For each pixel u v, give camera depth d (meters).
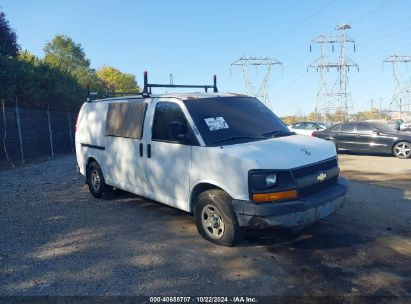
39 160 16.02
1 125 14.94
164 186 5.97
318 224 6.05
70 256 4.95
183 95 6.04
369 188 8.74
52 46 43.06
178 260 4.76
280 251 5.01
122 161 6.92
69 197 8.29
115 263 4.71
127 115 6.82
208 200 5.14
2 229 6.08
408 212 6.70
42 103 20.00
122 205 7.47
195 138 5.40
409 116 62.31
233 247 5.14
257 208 4.60
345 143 16.58
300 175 4.82
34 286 4.16
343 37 52.34
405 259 4.75
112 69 61.12
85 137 8.16
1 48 18.91
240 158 4.77
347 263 4.64
